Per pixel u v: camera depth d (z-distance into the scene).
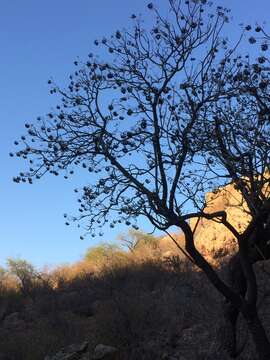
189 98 8.91
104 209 9.27
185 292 16.53
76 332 15.54
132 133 9.11
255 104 8.87
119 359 12.95
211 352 12.23
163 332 14.13
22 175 9.31
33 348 14.54
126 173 9.13
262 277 14.55
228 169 8.89
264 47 8.15
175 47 8.88
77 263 26.95
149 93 8.98
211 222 21.83
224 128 8.95
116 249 26.36
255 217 9.20
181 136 8.96
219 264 19.27
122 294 16.58
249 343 12.30
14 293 22.64
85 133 9.26
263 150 8.73
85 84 9.22
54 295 20.81
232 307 11.55
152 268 20.64
